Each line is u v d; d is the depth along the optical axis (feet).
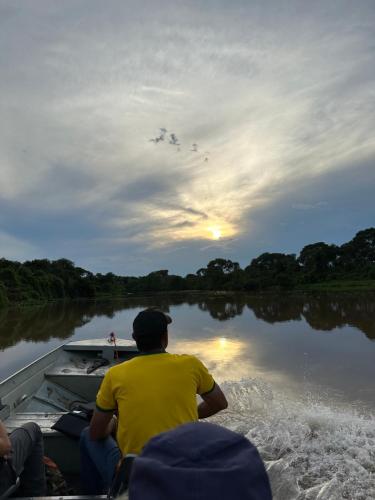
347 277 240.73
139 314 9.36
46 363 22.34
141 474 3.61
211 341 46.32
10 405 16.67
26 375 18.79
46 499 8.49
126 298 250.98
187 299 191.01
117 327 72.13
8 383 16.71
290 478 15.01
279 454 16.87
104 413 8.89
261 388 26.48
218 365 33.86
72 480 13.15
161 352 9.07
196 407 8.67
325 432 18.71
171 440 3.89
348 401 23.39
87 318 95.96
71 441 13.44
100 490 10.37
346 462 16.10
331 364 32.89
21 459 9.22
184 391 8.49
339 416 20.61
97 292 312.71
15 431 9.64
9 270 183.62
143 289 352.49
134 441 8.20
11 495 9.73
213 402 9.22
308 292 186.91
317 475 15.25
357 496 13.97
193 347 42.65
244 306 109.40
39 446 10.15
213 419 20.84
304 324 59.98
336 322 61.16
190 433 3.97
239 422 20.30
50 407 19.03
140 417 8.20
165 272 369.71
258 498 3.50
